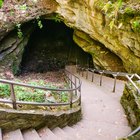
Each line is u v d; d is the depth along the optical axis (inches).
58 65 727.7
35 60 698.8
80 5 445.4
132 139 131.4
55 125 217.8
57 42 768.9
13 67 500.7
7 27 480.1
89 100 376.5
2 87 252.8
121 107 338.0
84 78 602.5
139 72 437.7
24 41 554.9
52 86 386.0
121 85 484.1
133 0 356.5
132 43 394.3
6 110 165.2
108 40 454.9
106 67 568.1
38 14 504.1
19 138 161.6
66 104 243.4
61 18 522.9
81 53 784.9
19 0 498.0
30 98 253.6
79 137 219.8
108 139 224.1
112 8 368.2
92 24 450.0
